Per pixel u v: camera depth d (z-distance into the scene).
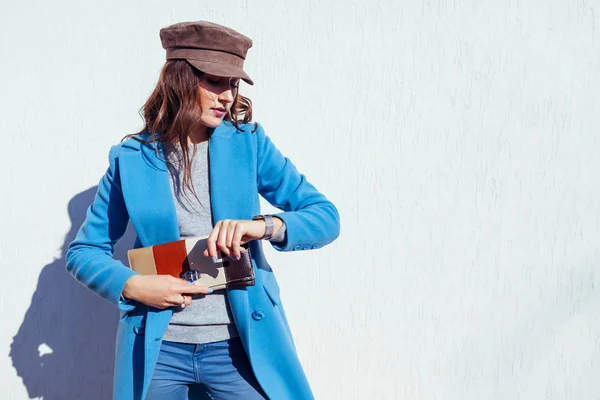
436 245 2.12
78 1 2.18
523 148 2.06
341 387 2.21
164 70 1.61
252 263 1.63
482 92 2.06
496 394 2.14
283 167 1.71
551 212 2.07
